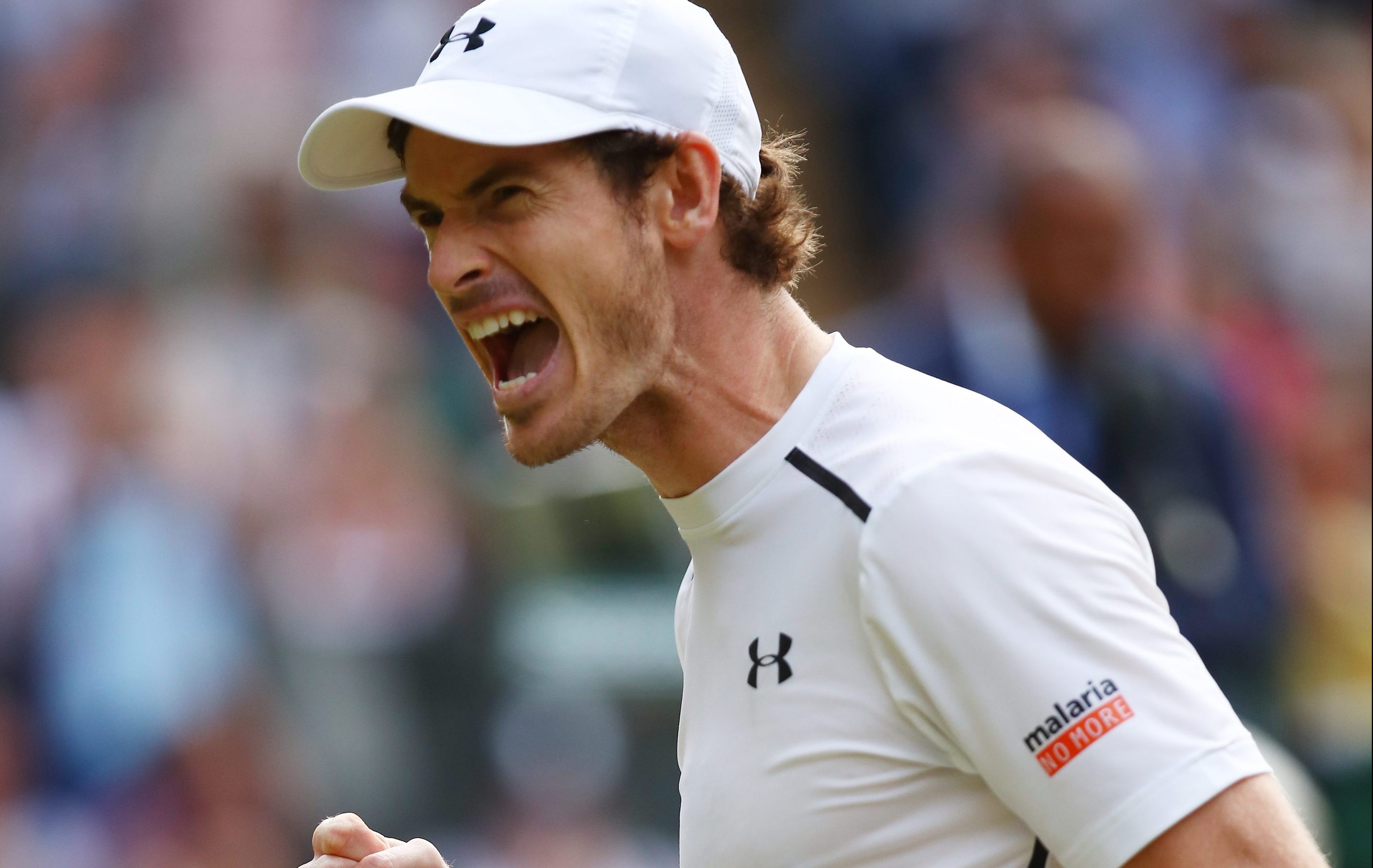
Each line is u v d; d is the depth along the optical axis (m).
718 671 8.38
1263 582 17.66
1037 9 35.03
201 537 24.33
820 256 32.50
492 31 8.33
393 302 29.27
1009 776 7.52
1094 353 17.78
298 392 25.98
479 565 23.30
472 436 26.52
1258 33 37.72
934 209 31.44
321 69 33.16
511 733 22.38
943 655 7.54
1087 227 17.91
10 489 24.39
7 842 22.58
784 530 8.18
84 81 32.66
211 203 29.08
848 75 34.34
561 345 8.27
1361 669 22.75
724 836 8.15
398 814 22.56
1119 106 34.31
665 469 8.62
